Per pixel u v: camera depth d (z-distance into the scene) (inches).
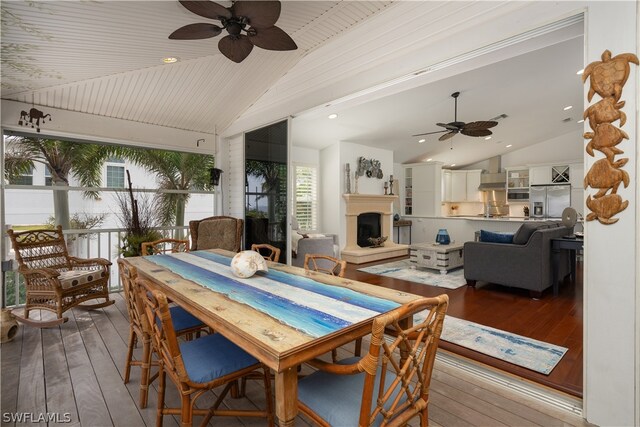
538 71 182.5
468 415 73.4
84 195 206.8
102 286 144.8
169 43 121.8
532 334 116.0
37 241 139.4
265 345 44.6
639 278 66.8
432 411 74.7
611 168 69.7
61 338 115.6
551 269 164.7
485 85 196.1
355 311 58.4
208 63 146.6
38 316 138.1
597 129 71.8
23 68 125.0
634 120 67.1
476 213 409.7
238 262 83.9
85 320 133.5
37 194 187.6
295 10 118.0
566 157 338.0
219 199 221.3
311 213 279.7
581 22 81.4
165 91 164.4
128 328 125.0
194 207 245.8
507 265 167.3
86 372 92.0
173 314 89.4
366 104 206.2
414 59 113.6
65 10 92.7
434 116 241.0
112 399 79.4
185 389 56.9
